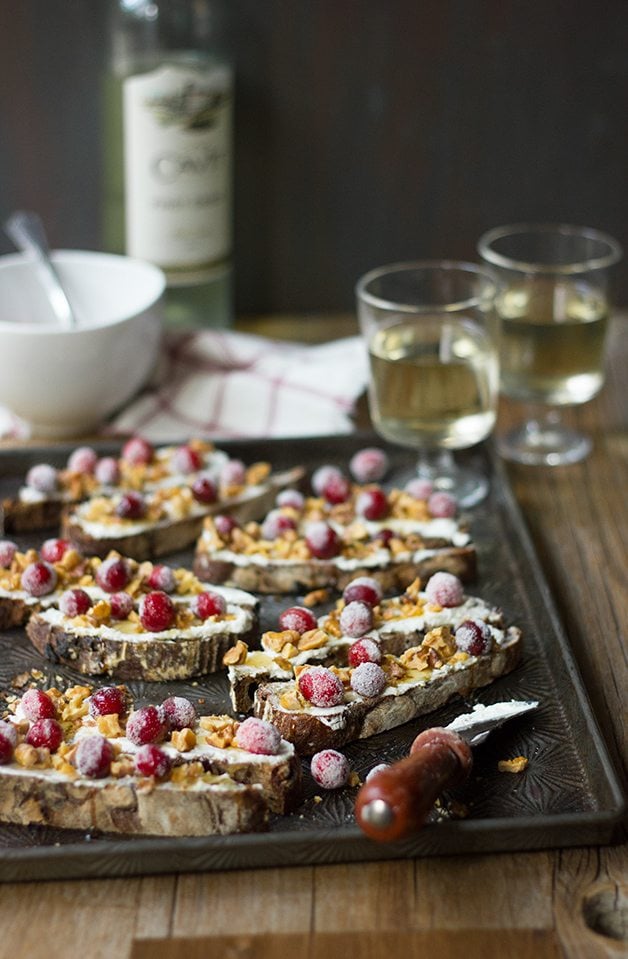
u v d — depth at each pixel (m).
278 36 1.31
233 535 1.06
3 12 1.29
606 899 0.88
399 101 1.33
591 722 0.93
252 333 1.36
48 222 1.36
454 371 1.11
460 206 1.37
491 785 0.93
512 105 1.33
